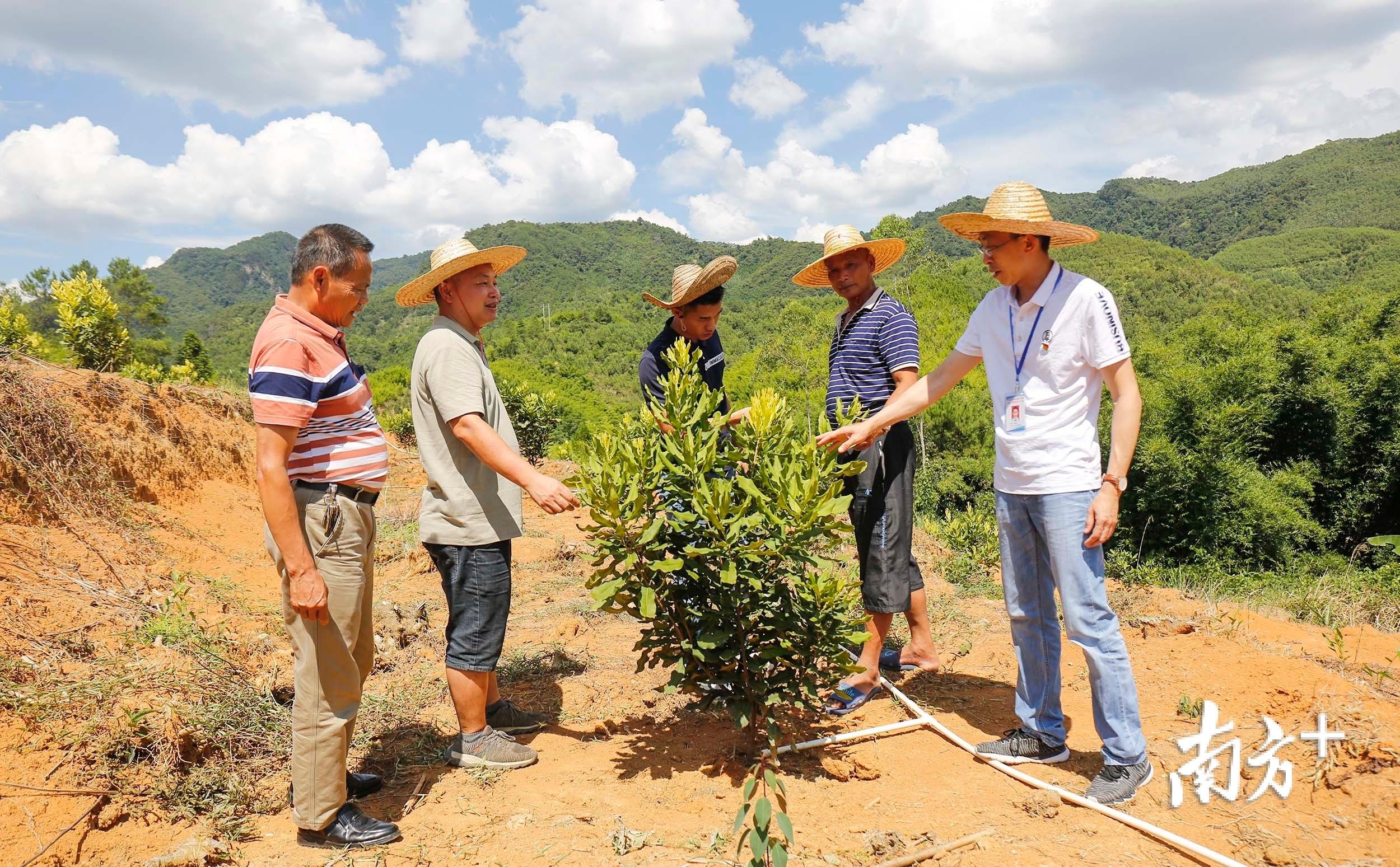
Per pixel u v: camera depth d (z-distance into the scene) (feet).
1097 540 8.86
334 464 8.16
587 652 14.57
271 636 14.46
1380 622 17.88
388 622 15.21
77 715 9.05
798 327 96.53
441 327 10.07
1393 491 56.49
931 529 27.12
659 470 9.25
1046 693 9.98
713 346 13.05
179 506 21.90
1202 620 14.55
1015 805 8.90
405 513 27.40
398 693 12.53
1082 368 9.26
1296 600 19.38
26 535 15.43
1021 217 9.21
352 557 8.22
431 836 8.36
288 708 11.16
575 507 9.25
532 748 10.87
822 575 9.56
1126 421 8.79
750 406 9.82
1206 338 63.98
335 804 8.17
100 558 15.85
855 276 12.11
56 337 38.01
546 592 18.66
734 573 8.59
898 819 8.59
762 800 6.89
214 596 16.14
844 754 10.31
